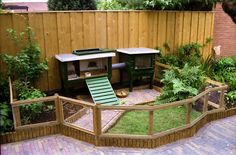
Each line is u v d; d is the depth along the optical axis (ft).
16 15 15.56
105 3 23.39
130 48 19.56
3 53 15.64
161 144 13.21
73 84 17.80
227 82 20.90
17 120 13.09
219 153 12.56
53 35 16.96
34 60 15.88
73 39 17.67
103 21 18.43
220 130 14.89
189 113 13.67
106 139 12.94
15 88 15.07
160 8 20.57
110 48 19.13
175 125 14.23
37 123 13.76
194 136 14.23
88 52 16.85
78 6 19.65
